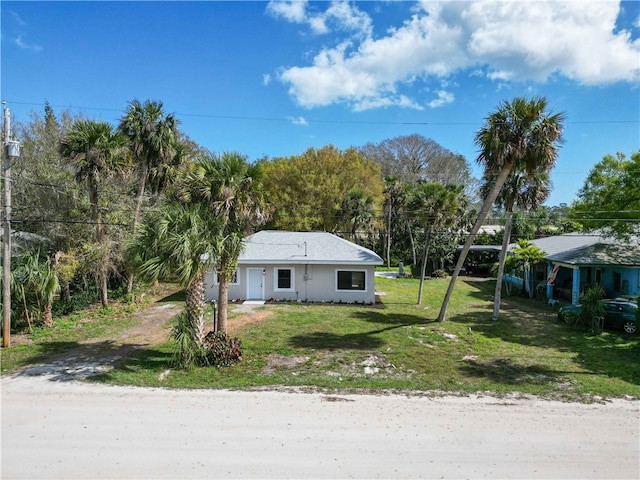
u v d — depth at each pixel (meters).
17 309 16.27
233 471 6.81
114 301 22.09
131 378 11.34
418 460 7.31
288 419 8.97
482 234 44.28
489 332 17.06
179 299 23.70
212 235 12.17
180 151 25.38
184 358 12.17
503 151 15.15
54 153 21.91
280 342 14.95
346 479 6.64
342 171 40.25
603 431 8.62
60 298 20.09
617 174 20.69
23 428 8.30
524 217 41.84
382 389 10.99
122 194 22.33
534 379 11.85
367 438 8.13
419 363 13.12
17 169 21.28
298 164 39.91
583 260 21.69
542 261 26.78
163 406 9.55
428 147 58.25
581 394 10.79
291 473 6.79
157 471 6.76
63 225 20.88
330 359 13.30
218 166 12.75
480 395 10.66
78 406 9.48
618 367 12.91
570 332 17.20
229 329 16.69
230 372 12.04
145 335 15.98
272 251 23.53
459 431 8.52
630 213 19.89
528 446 7.91
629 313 17.16
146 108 22.14
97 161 19.06
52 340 15.16
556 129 14.97
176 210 12.12
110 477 6.55
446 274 37.16
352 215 38.81
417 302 23.98
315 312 20.28
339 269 23.08
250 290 23.14
